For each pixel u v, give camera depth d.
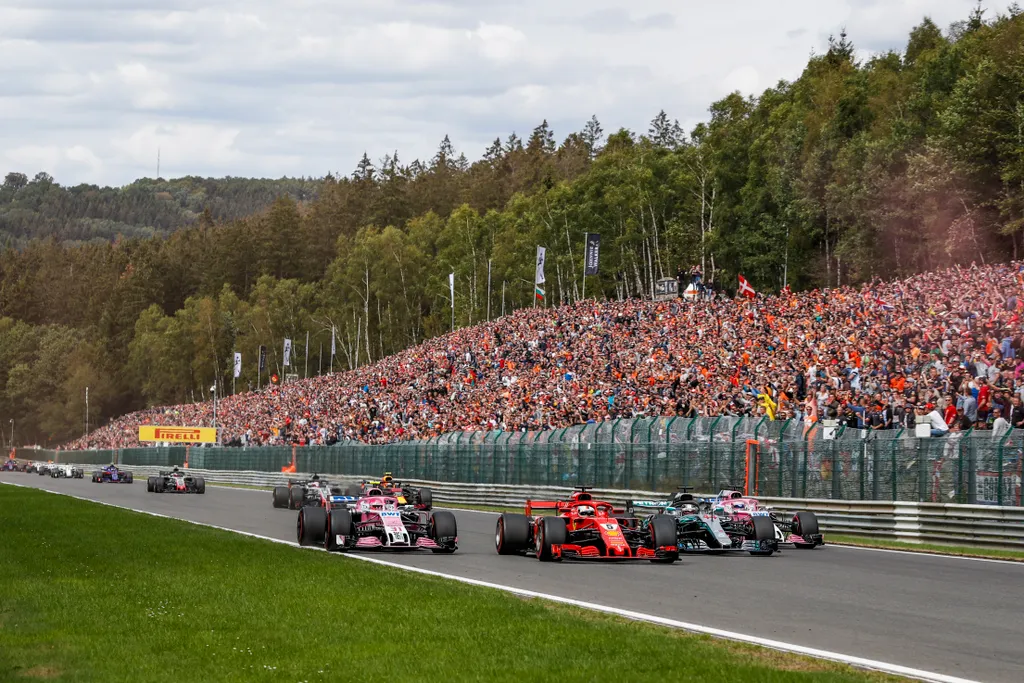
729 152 94.50
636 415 45.44
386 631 14.32
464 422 61.78
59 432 197.75
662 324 61.78
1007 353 37.88
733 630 14.82
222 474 85.69
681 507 27.20
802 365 44.69
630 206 102.12
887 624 15.34
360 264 147.50
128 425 146.88
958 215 60.16
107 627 14.80
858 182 70.56
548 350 68.69
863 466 31.05
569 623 14.92
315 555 24.84
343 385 98.06
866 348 44.00
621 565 23.52
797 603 17.48
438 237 151.12
